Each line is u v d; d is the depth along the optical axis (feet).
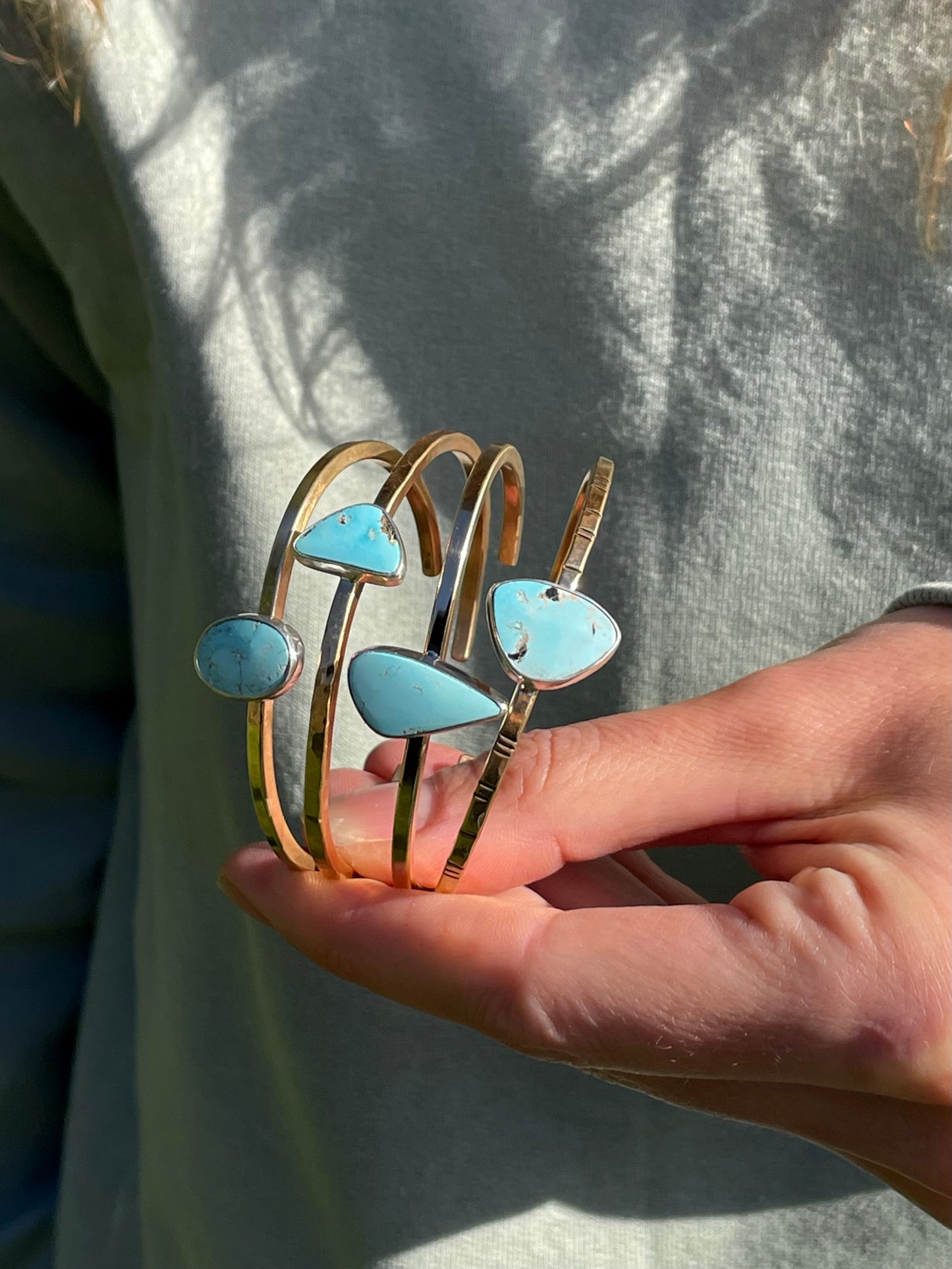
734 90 0.63
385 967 0.52
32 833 0.93
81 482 0.81
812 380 0.65
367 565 0.50
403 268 0.66
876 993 0.46
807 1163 0.72
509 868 0.56
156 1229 0.88
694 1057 0.48
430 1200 0.70
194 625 0.69
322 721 0.50
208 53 0.63
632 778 0.55
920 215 0.62
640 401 0.65
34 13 0.59
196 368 0.63
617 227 0.64
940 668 0.55
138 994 0.88
